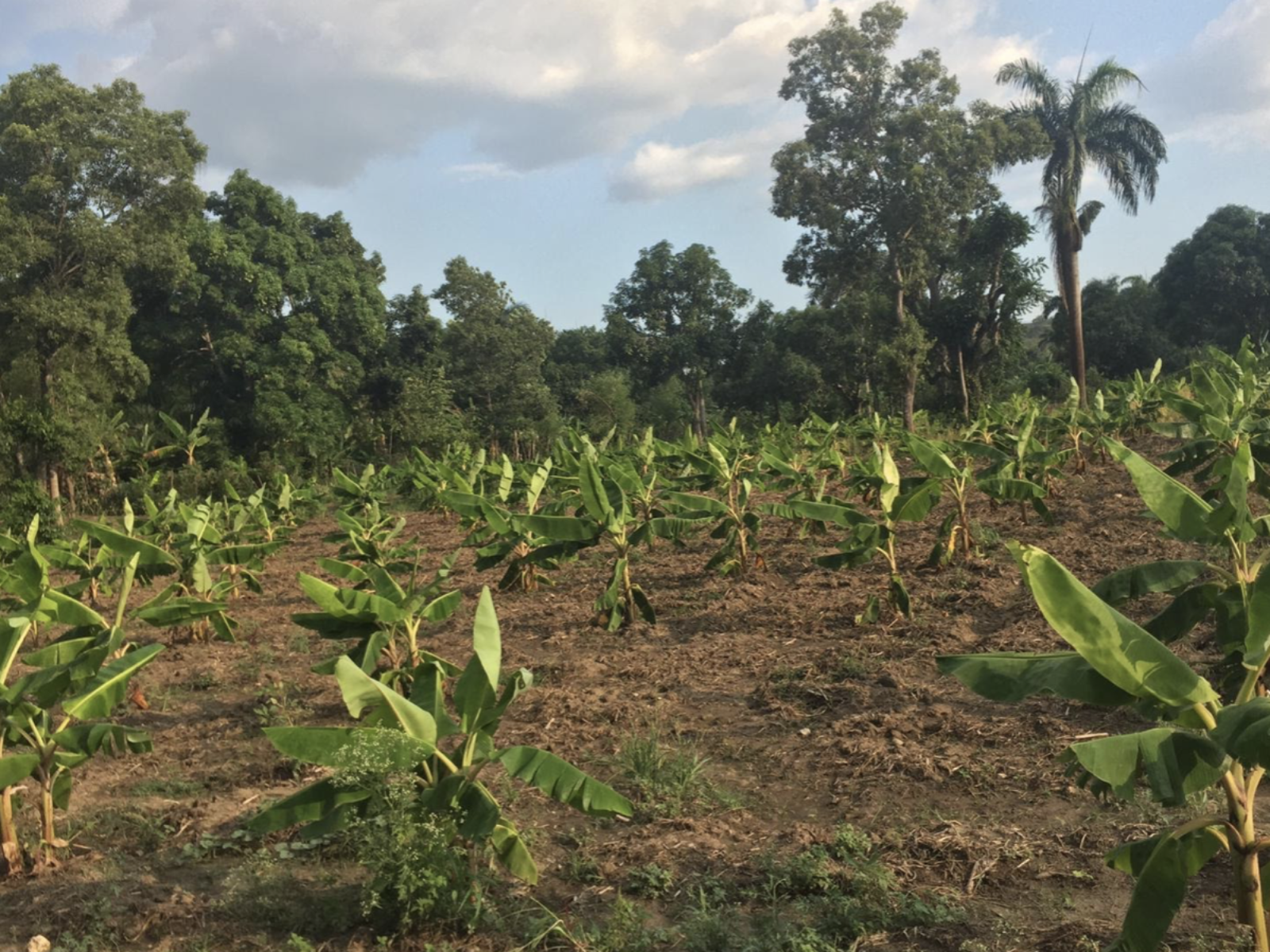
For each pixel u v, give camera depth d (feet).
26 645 42.11
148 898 17.94
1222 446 38.29
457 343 180.14
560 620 39.52
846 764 22.33
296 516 80.69
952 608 34.55
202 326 152.05
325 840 19.85
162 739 28.50
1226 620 17.39
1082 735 22.18
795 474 51.08
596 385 201.98
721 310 212.64
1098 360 188.03
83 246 109.70
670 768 22.74
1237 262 180.24
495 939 16.10
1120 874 16.51
